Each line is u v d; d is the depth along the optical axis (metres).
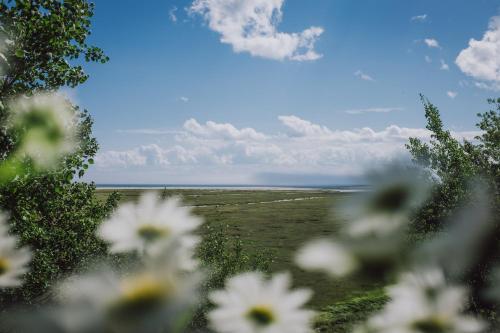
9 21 9.55
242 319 0.74
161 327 0.60
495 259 0.69
